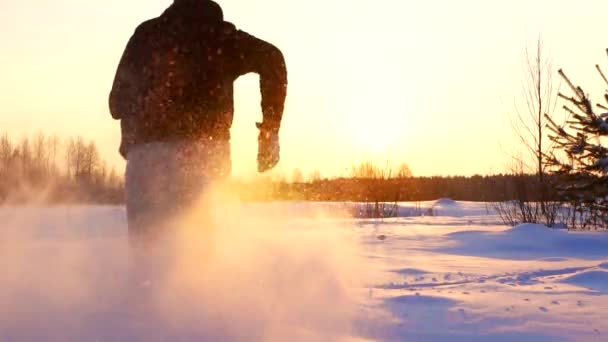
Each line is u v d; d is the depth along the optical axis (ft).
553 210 43.50
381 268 18.89
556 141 35.40
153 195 14.96
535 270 19.70
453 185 116.88
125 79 15.20
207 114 15.12
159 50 15.02
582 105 33.81
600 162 33.76
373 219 53.62
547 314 12.60
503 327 11.59
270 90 15.88
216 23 15.35
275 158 16.02
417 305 13.32
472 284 16.34
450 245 29.01
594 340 10.78
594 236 30.42
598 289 15.66
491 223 47.67
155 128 14.94
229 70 15.58
